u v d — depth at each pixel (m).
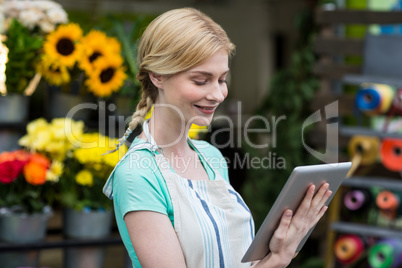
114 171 1.99
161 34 1.95
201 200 2.01
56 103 4.24
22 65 4.04
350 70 5.25
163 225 1.88
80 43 4.08
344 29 5.62
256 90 9.42
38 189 3.87
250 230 2.13
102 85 4.09
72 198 3.96
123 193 1.92
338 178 2.01
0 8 4.12
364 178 4.76
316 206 1.93
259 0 9.20
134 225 1.89
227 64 1.99
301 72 6.23
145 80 2.12
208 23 1.97
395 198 4.75
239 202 2.16
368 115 4.93
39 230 3.86
